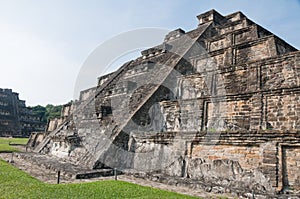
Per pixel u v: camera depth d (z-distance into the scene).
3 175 10.42
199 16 25.67
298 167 8.48
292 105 10.45
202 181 10.51
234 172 9.85
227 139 10.40
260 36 18.27
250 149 9.73
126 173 12.69
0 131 53.38
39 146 21.23
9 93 60.66
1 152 19.86
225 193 9.07
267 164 9.05
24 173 11.37
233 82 14.16
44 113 73.06
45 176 11.29
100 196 7.98
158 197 8.09
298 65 11.72
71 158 15.20
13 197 7.30
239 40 18.72
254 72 13.34
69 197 7.69
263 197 8.13
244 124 11.78
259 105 11.42
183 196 8.39
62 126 21.17
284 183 8.67
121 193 8.50
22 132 56.25
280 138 8.97
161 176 11.33
